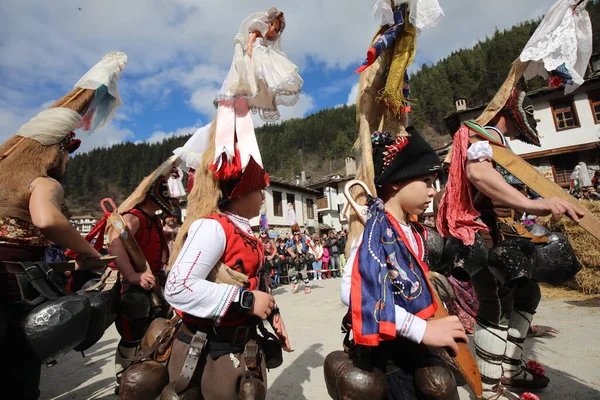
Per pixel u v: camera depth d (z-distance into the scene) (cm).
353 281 135
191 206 167
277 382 304
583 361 281
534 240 220
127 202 286
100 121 229
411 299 138
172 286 139
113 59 221
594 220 155
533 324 379
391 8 184
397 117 201
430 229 195
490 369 214
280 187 2870
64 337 163
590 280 531
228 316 147
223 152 158
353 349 147
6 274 162
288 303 766
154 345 163
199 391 142
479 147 179
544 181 177
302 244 1349
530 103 212
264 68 167
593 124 1966
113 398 306
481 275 210
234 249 154
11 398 167
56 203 172
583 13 197
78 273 523
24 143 179
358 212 157
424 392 134
